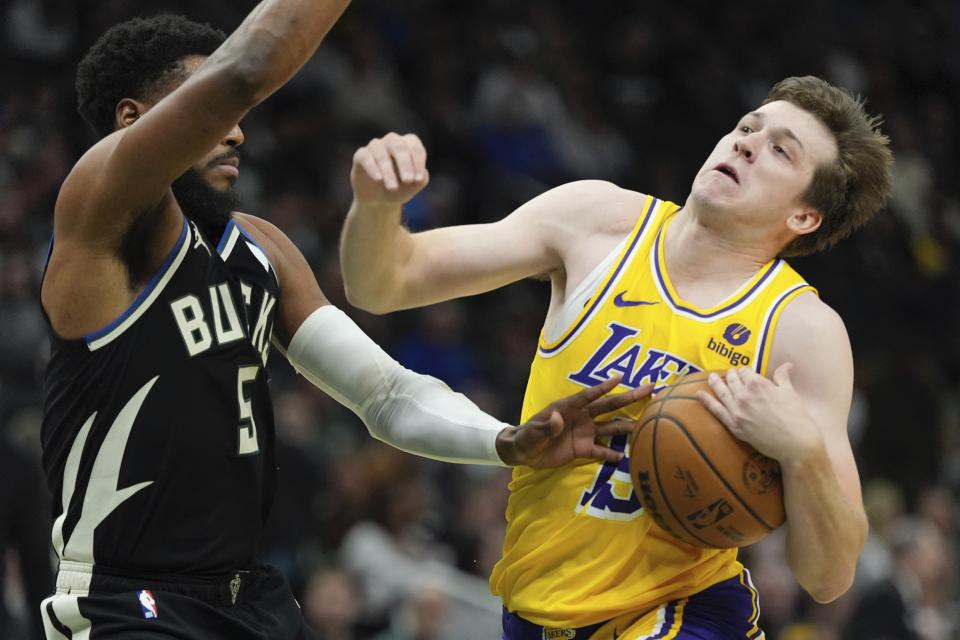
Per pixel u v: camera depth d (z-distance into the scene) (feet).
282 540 33.60
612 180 60.85
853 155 16.61
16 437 28.04
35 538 25.61
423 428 16.69
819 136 16.51
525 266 17.08
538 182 58.18
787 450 14.82
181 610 14.99
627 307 16.29
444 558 35.22
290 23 13.61
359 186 15.30
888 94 71.05
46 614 15.06
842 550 15.38
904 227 64.75
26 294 41.57
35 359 40.42
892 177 17.19
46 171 48.19
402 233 16.44
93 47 16.37
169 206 14.97
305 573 33.78
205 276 15.38
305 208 50.52
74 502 15.03
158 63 15.89
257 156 52.26
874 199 17.01
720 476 14.97
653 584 15.88
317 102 54.95
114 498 14.90
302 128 53.78
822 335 15.89
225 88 13.60
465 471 40.55
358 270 16.39
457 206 55.42
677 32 68.28
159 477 14.94
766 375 15.90
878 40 75.31
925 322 61.21
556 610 16.01
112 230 14.47
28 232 45.70
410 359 47.57
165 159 13.92
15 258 41.93
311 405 41.27
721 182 16.26
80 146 50.01
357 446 40.78
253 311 15.84
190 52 16.05
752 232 16.31
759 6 72.13
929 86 76.33
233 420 15.37
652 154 63.87
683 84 66.69
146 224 14.79
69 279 14.67
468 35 61.87
